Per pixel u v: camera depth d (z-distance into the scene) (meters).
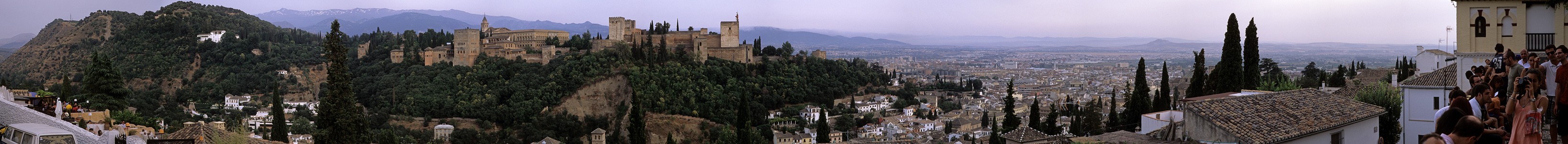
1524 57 38.50
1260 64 149.62
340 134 73.50
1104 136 49.31
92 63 104.50
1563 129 32.00
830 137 197.50
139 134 52.25
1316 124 44.44
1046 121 90.06
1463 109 29.81
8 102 46.16
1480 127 25.34
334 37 73.94
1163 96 88.81
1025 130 58.03
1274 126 43.09
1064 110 155.12
